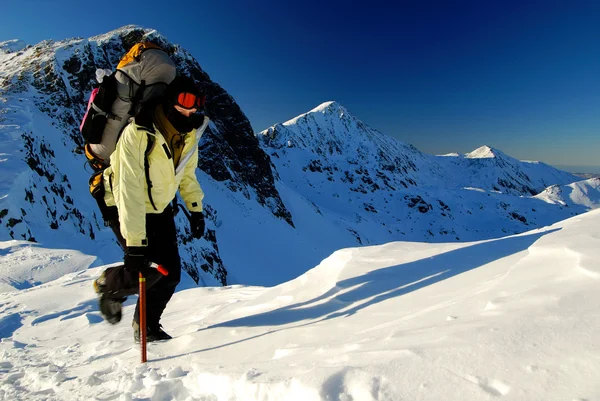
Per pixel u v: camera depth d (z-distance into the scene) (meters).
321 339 2.05
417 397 1.16
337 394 1.29
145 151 2.41
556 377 1.06
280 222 54.75
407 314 2.03
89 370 2.53
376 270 2.99
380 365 1.33
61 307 4.92
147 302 2.91
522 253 2.38
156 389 1.83
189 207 3.10
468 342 1.31
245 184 55.53
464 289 2.12
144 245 2.42
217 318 3.47
